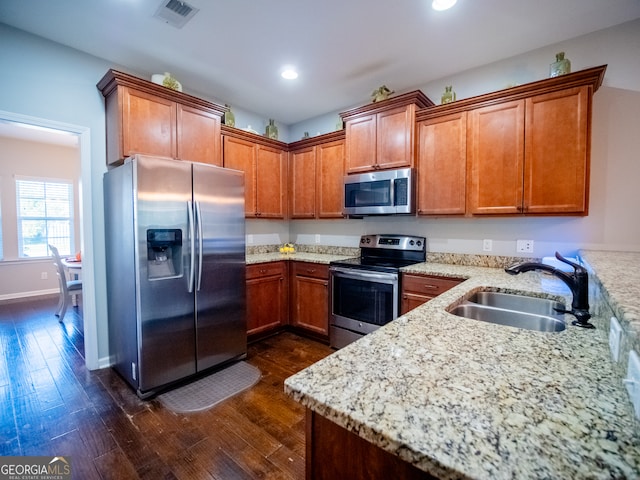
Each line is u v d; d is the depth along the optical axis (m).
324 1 1.87
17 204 4.88
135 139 2.38
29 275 4.98
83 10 1.95
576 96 2.03
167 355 2.20
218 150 2.92
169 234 2.25
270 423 1.85
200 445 1.67
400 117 2.72
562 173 2.08
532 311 1.63
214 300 2.48
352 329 2.85
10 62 2.13
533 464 0.45
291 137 4.21
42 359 2.72
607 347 0.88
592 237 2.24
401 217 3.16
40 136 4.69
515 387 0.66
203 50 2.41
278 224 4.06
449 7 1.92
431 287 2.41
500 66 2.56
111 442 1.68
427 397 0.62
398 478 0.59
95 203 2.51
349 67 2.67
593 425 0.53
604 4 1.91
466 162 2.45
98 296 2.54
